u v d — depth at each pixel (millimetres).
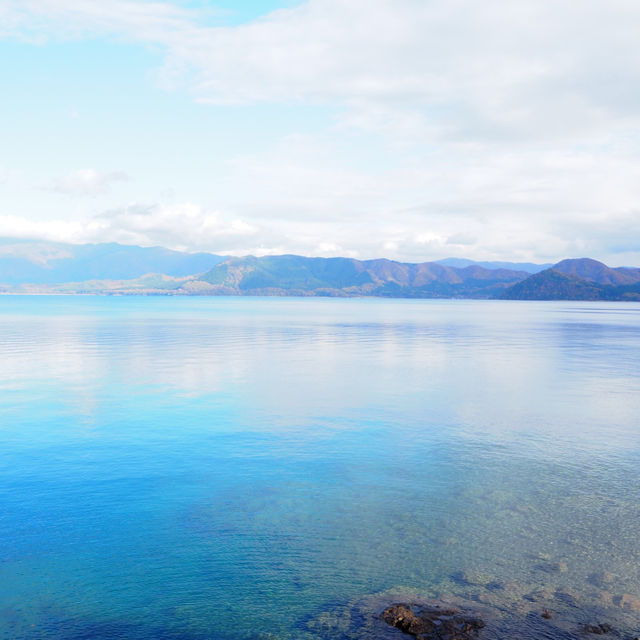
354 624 9047
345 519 13180
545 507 13938
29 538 12070
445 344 63688
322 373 38312
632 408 26625
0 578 10406
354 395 29797
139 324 101125
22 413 24828
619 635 8758
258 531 12477
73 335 72500
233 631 8875
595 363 45469
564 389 32125
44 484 15500
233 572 10695
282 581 10375
